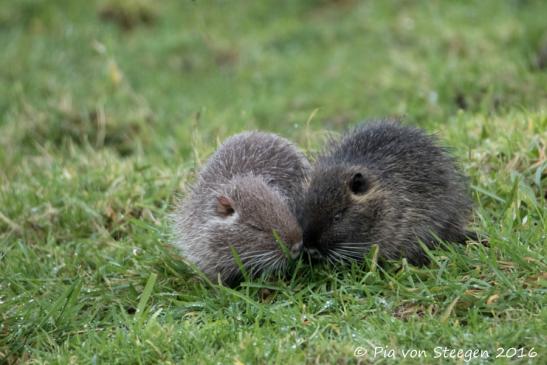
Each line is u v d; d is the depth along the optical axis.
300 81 36.41
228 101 35.03
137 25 44.62
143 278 18.70
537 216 18.69
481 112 25.16
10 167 27.03
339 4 45.31
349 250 17.44
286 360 14.52
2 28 43.72
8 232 22.28
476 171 21.08
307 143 23.50
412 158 18.55
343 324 15.62
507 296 15.73
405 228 17.97
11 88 35.38
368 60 36.94
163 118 32.03
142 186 22.92
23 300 18.02
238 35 43.31
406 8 41.84
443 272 16.78
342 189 17.41
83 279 19.09
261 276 17.42
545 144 20.86
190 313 16.78
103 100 31.83
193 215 18.88
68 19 43.72
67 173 24.42
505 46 34.72
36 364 15.70
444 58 34.50
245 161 19.52
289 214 17.38
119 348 15.57
